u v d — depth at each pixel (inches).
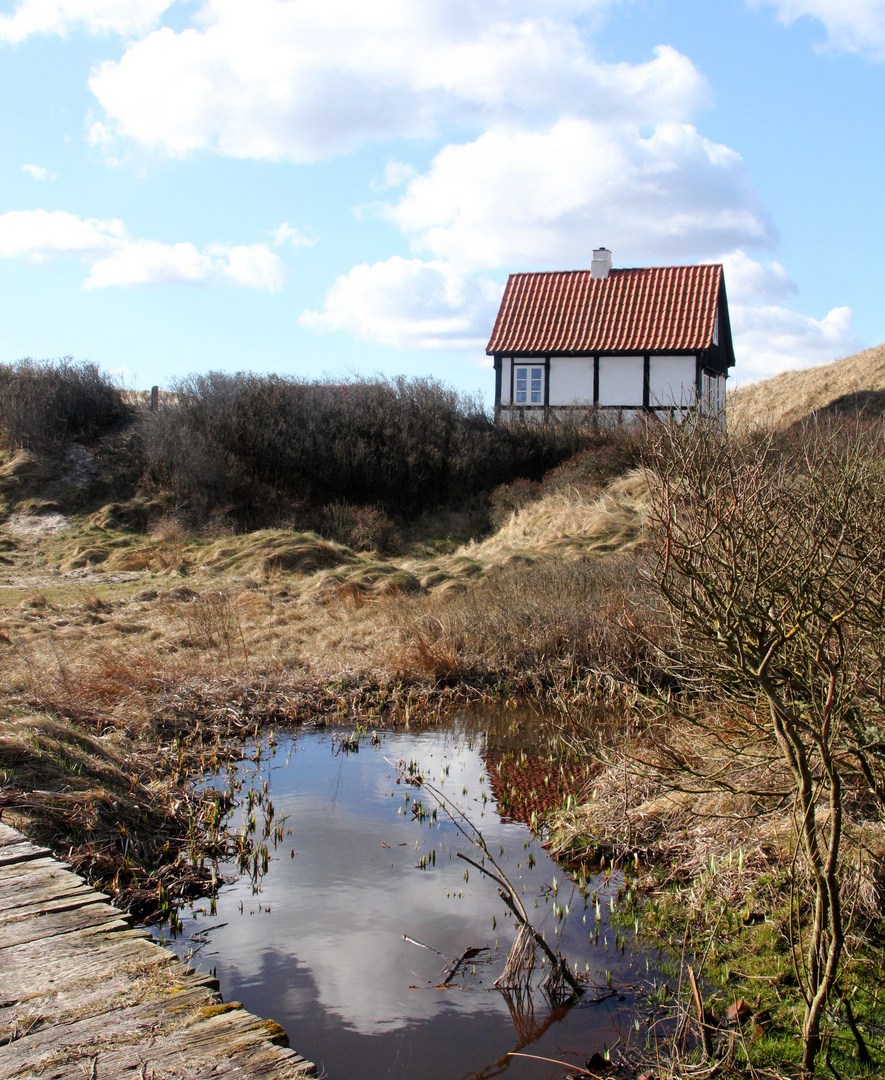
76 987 125.8
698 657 181.8
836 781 135.2
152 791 272.7
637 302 1230.9
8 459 901.8
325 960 182.5
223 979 175.3
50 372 964.6
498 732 360.2
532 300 1275.8
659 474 170.1
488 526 932.0
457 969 178.9
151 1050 110.7
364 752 334.3
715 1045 151.3
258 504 882.8
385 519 898.7
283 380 995.9
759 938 181.5
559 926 195.3
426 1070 147.3
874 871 182.9
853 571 160.9
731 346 1365.7
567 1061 150.0
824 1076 140.6
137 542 781.9
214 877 221.3
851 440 189.2
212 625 491.5
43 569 719.1
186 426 911.7
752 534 154.0
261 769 313.0
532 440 1021.8
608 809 243.6
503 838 247.6
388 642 471.8
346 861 232.1
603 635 425.1
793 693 182.2
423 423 1010.1
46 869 171.9
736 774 219.3
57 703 333.4
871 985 161.3
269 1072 106.2
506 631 459.8
